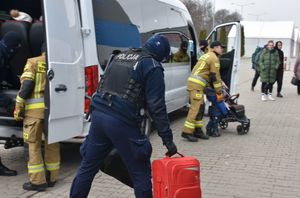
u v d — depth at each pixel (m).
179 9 9.35
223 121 8.52
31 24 6.03
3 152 7.01
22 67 6.00
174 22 8.91
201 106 7.91
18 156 6.78
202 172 6.02
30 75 5.07
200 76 7.88
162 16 8.23
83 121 5.51
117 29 6.34
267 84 14.17
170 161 3.74
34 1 6.71
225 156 6.88
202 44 9.43
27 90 5.05
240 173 6.00
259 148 7.46
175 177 3.69
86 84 5.57
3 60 5.46
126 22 6.64
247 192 5.26
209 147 7.47
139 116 3.95
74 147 7.21
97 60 5.70
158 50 4.02
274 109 12.19
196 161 3.79
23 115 5.16
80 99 5.43
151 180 4.05
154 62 3.92
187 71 9.66
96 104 4.04
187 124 7.86
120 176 4.26
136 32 6.97
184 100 9.69
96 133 4.06
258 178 5.80
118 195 5.11
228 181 5.65
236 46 10.11
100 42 5.87
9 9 6.88
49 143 5.00
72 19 5.32
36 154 5.19
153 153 7.01
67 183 5.53
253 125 9.59
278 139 8.21
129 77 3.91
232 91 10.15
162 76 3.91
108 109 3.95
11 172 5.79
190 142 7.84
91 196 5.05
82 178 4.19
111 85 4.00
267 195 5.17
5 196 5.05
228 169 6.18
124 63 3.99
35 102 5.15
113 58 4.16
